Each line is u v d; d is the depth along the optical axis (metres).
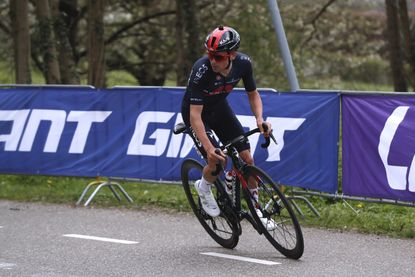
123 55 41.62
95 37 26.44
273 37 34.16
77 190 18.20
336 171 13.82
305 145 14.15
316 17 34.84
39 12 25.56
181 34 29.89
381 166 13.09
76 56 38.25
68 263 10.49
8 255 11.11
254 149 14.71
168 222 13.91
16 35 23.95
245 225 13.44
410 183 12.65
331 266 10.04
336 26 38.34
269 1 17.27
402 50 32.03
